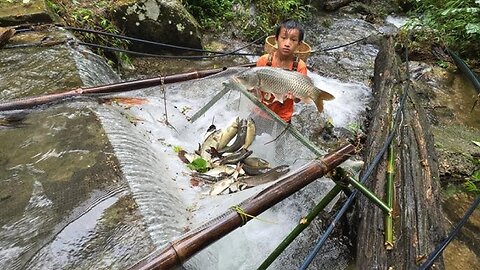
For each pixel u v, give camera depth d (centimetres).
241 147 371
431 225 329
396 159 385
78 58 433
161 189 285
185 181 330
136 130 355
